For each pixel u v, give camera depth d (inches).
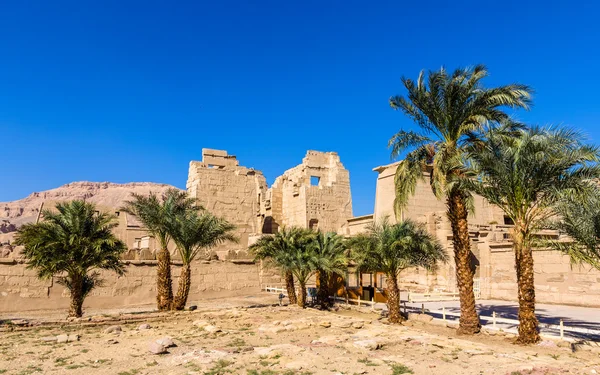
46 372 468.1
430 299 1182.9
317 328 778.2
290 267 1067.3
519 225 632.4
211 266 1414.9
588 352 561.0
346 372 456.8
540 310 949.2
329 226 2009.1
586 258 549.0
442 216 1392.7
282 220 2133.4
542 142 608.7
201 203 1851.6
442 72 722.2
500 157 637.3
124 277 1227.2
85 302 1147.3
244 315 932.6
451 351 567.8
